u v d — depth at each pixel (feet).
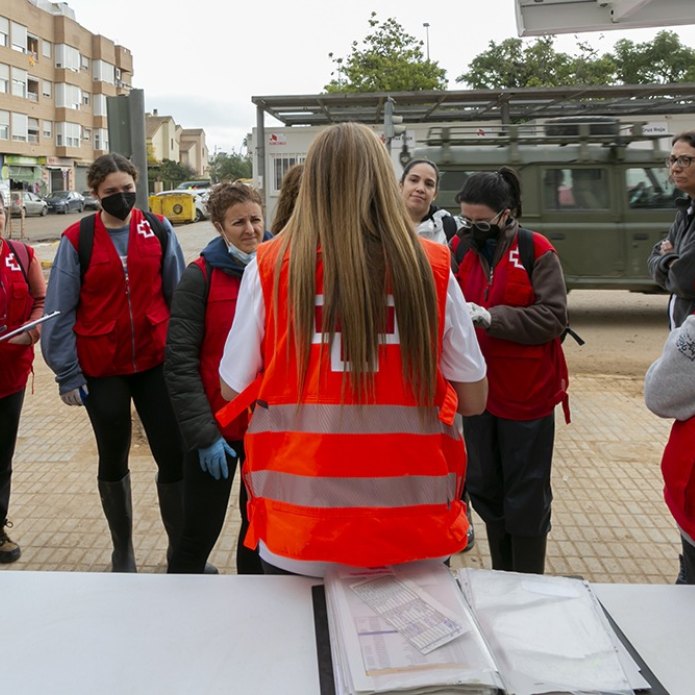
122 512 11.64
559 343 9.80
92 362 10.84
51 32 200.03
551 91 56.29
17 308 11.91
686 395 6.12
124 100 17.78
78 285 10.70
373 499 5.13
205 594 5.50
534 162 33.96
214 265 9.05
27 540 13.38
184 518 9.40
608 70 110.73
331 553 5.10
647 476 16.31
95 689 4.57
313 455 5.12
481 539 13.52
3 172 180.86
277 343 5.32
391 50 102.06
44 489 15.72
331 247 5.11
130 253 10.83
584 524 14.01
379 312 5.09
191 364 8.84
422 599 5.06
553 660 4.67
